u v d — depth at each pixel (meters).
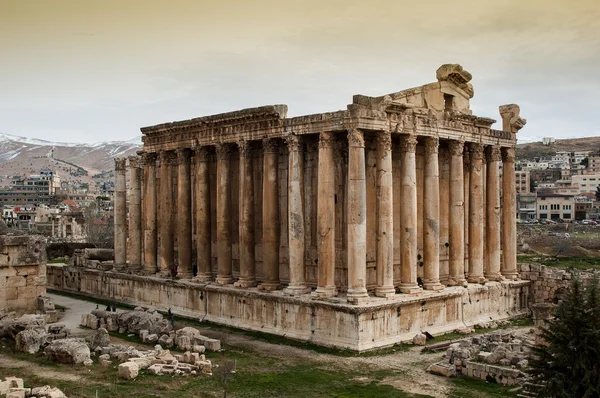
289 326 47.09
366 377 36.41
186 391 33.09
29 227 170.25
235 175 56.06
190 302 56.38
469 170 55.91
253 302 50.16
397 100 48.91
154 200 63.75
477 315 52.44
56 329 46.34
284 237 51.81
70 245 105.88
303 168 49.41
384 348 43.16
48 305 54.66
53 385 33.62
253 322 50.16
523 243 111.12
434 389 33.88
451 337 46.84
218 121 54.47
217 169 55.31
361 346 42.09
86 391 32.50
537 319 43.59
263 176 51.34
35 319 46.84
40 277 55.19
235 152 55.91
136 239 65.88
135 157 66.38
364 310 42.22
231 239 55.66
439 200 53.28
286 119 48.91
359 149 43.97
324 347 43.62
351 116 44.00
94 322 50.72
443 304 48.94
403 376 36.53
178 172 59.66
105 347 41.25
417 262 51.22
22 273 54.22
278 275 51.06
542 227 151.00
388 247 45.53
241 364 39.34
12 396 29.23
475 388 33.94
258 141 52.53
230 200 55.25
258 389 33.91
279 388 34.12
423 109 49.56
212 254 58.97
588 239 112.88
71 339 42.12
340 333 43.34
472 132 54.06
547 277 57.75
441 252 53.50
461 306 50.66
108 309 57.94
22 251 54.00
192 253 60.44
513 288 56.91
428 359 40.41
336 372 37.53
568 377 28.22
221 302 53.19
